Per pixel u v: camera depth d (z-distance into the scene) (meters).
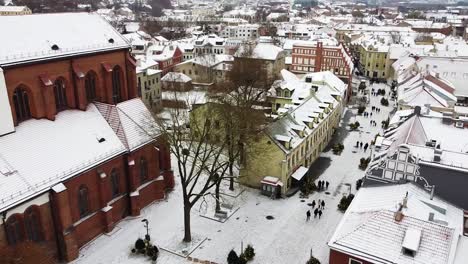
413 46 153.88
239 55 130.88
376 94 122.94
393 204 36.47
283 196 57.59
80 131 47.66
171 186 58.59
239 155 55.94
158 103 100.00
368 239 33.44
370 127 90.88
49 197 40.34
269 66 127.69
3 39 42.97
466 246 33.25
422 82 90.19
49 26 48.84
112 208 48.22
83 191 44.75
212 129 56.31
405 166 40.22
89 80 52.19
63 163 42.88
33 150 41.97
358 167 68.56
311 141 68.06
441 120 58.88
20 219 37.81
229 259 42.06
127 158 49.66
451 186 38.81
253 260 43.34
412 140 48.31
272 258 43.78
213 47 157.12
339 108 90.69
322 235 48.00
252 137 55.69
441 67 111.06
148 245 44.28
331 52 125.94
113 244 45.88
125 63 56.84
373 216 34.81
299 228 49.44
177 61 140.50
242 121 52.53
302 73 135.00
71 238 42.19
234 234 48.12
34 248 36.59
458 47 148.75
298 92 87.81
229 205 54.34
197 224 50.19
